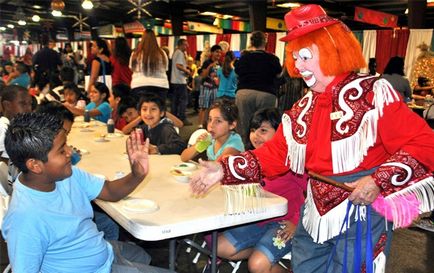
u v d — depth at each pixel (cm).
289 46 156
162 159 254
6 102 282
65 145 134
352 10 1181
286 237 202
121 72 555
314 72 150
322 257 165
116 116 443
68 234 136
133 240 267
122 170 227
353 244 151
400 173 134
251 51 484
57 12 1139
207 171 167
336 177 150
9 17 2230
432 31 732
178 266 279
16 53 2275
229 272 273
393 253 307
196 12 1644
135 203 168
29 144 125
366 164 146
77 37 2517
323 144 150
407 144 138
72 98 509
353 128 142
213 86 775
